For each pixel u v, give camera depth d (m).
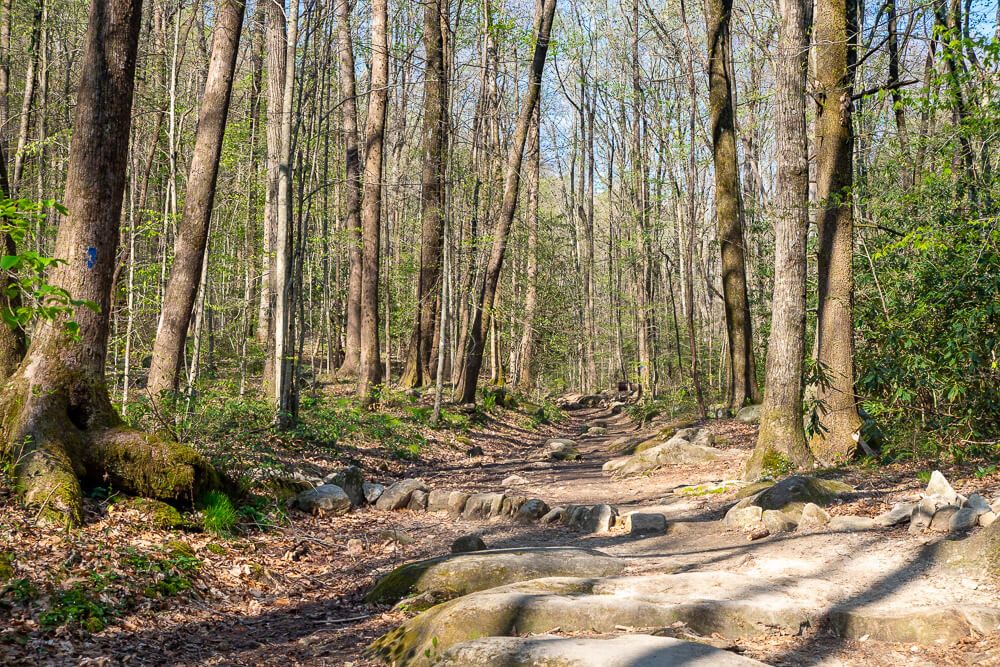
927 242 9.30
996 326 9.34
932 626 4.60
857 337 11.84
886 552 6.10
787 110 10.65
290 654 5.33
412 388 24.09
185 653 5.29
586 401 40.47
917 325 10.17
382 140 20.38
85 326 7.61
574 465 16.50
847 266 11.10
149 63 17.27
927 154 11.66
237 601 6.55
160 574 6.35
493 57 23.34
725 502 9.48
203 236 11.09
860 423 10.86
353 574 7.65
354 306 26.05
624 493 11.88
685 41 24.23
